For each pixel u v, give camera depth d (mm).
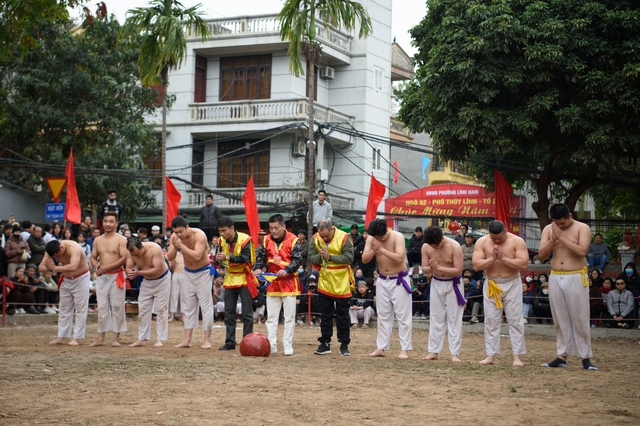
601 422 6523
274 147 30109
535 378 9484
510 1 19672
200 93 31750
